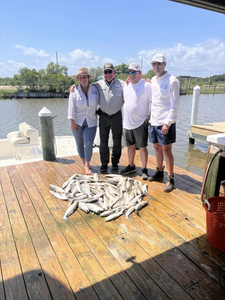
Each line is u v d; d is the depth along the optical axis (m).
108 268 1.76
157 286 1.59
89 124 3.55
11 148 5.80
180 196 2.95
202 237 2.14
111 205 2.64
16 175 3.65
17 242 2.08
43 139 4.22
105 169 3.78
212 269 1.75
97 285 1.61
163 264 1.80
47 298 1.51
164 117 2.84
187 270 1.74
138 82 3.10
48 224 2.36
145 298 1.50
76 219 2.45
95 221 2.42
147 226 2.32
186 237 2.14
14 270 1.75
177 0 2.01
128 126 3.29
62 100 43.06
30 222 2.39
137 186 3.09
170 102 2.76
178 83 2.68
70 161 4.32
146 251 1.95
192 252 1.94
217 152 2.32
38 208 2.67
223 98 39.59
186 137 9.38
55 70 72.31
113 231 2.24
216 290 1.56
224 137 2.40
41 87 59.31
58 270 1.75
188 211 2.60
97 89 3.45
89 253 1.93
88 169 3.69
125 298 1.50
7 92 52.31
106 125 3.52
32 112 23.53
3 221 2.42
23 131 5.50
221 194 2.66
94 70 72.88
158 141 2.96
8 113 22.61
